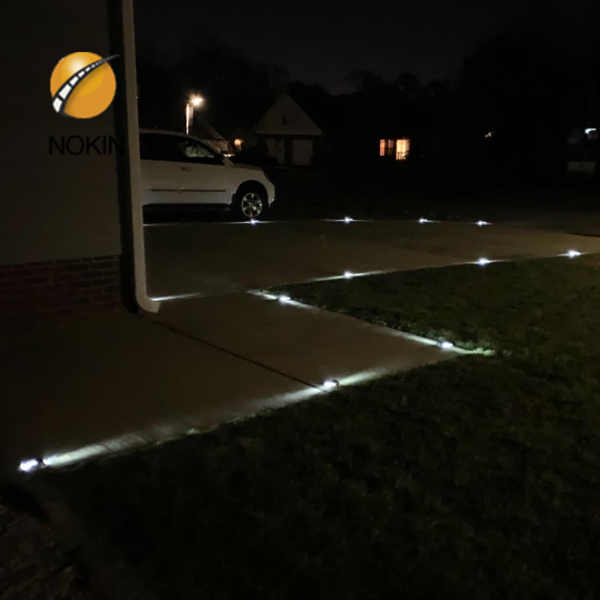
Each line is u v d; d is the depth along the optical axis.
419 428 4.31
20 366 5.39
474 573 2.89
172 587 2.76
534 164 35.47
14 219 6.15
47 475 3.65
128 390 4.96
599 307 7.84
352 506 3.38
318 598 2.72
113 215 6.77
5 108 5.94
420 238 13.34
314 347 6.13
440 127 39.62
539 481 3.66
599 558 3.02
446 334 6.57
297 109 54.28
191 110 48.16
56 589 2.74
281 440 4.10
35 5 5.94
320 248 11.73
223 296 8.02
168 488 3.51
